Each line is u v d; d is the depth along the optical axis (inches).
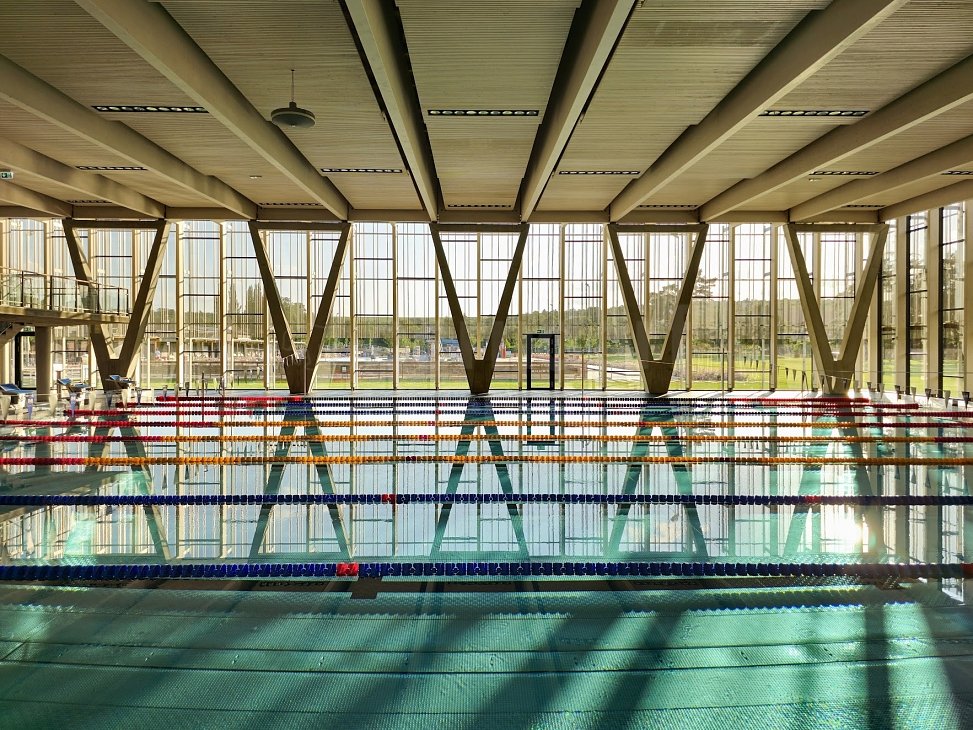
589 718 92.4
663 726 90.7
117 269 618.2
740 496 218.5
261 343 627.8
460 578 145.5
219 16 213.0
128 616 124.3
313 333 547.2
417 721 91.7
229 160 389.1
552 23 214.5
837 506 206.8
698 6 204.1
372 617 124.6
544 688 100.4
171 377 626.2
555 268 625.0
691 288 540.4
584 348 627.8
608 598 134.5
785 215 538.3
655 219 534.3
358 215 533.3
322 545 166.9
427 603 131.6
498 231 539.2
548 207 525.3
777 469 262.2
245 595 134.8
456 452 301.6
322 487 230.8
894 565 152.9
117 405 469.4
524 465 270.8
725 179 432.5
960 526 184.5
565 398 538.6
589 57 219.9
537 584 142.3
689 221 534.0
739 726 90.8
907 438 337.1
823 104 290.4
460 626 121.3
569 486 233.1
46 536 173.3
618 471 258.2
